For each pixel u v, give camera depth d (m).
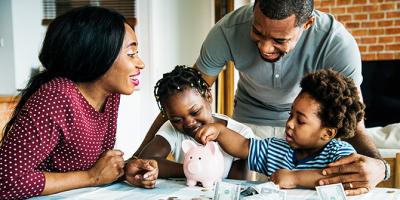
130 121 3.38
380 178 0.93
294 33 1.05
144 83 3.45
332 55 1.29
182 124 1.15
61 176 0.93
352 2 4.25
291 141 1.01
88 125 1.00
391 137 2.17
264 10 1.02
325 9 4.32
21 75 3.72
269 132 1.53
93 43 0.96
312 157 1.01
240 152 1.09
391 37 4.17
